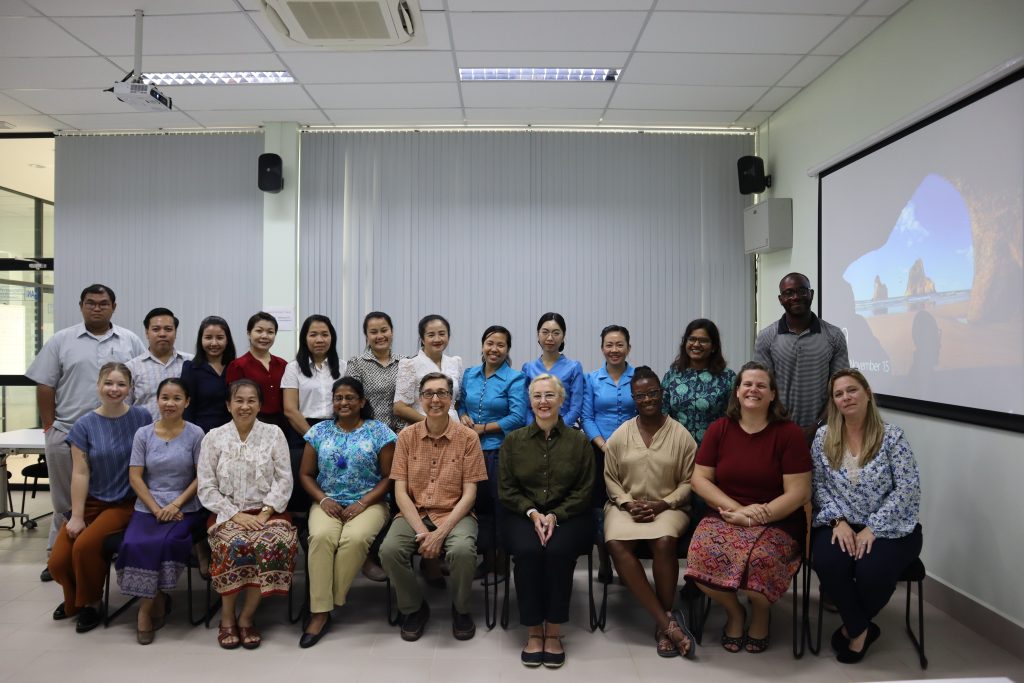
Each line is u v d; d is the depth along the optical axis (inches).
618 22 126.7
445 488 107.5
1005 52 95.5
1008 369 94.2
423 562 128.0
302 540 112.7
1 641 100.0
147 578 97.4
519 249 187.8
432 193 188.1
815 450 99.9
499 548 115.4
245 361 125.6
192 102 167.3
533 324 187.5
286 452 109.8
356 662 93.4
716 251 189.3
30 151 195.2
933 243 110.2
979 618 101.0
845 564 90.4
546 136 188.2
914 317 115.6
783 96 165.3
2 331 198.1
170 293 187.9
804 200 160.2
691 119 181.8
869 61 131.7
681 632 94.7
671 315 188.4
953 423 107.3
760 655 95.7
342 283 187.8
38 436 160.1
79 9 121.0
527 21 126.3
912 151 115.7
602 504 118.0
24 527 160.1
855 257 134.5
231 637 98.3
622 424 114.3
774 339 117.3
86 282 188.9
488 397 126.2
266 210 185.6
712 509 102.1
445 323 130.0
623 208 188.5
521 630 104.7
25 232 197.6
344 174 188.4
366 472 111.3
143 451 108.9
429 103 169.3
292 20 121.6
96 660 93.8
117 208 188.4
